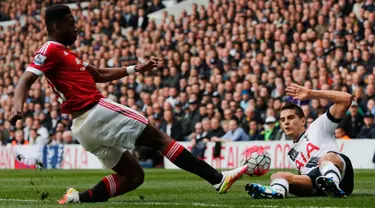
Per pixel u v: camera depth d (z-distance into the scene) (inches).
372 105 780.6
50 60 300.5
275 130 816.3
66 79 303.9
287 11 1013.8
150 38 1180.5
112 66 1167.0
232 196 360.2
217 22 1104.2
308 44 928.9
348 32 928.3
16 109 287.9
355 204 283.1
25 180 636.1
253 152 333.1
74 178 667.4
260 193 311.3
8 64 1350.9
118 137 304.7
